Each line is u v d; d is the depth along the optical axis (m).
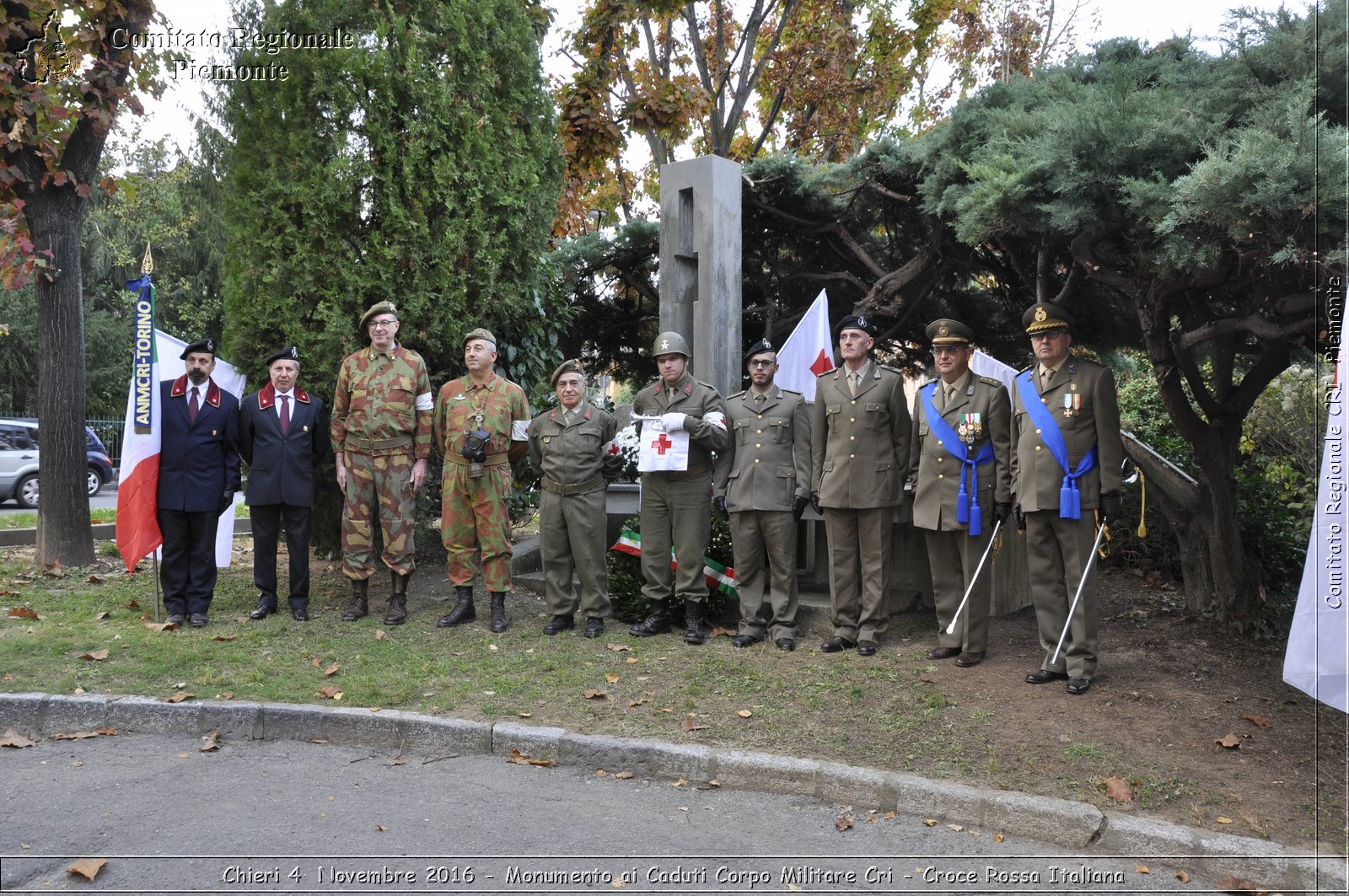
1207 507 6.97
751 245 10.38
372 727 4.97
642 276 11.08
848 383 6.26
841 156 17.53
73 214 8.51
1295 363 7.93
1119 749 4.54
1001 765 4.38
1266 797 4.05
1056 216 5.18
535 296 8.50
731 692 5.38
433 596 7.69
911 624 6.84
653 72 16.97
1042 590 5.69
